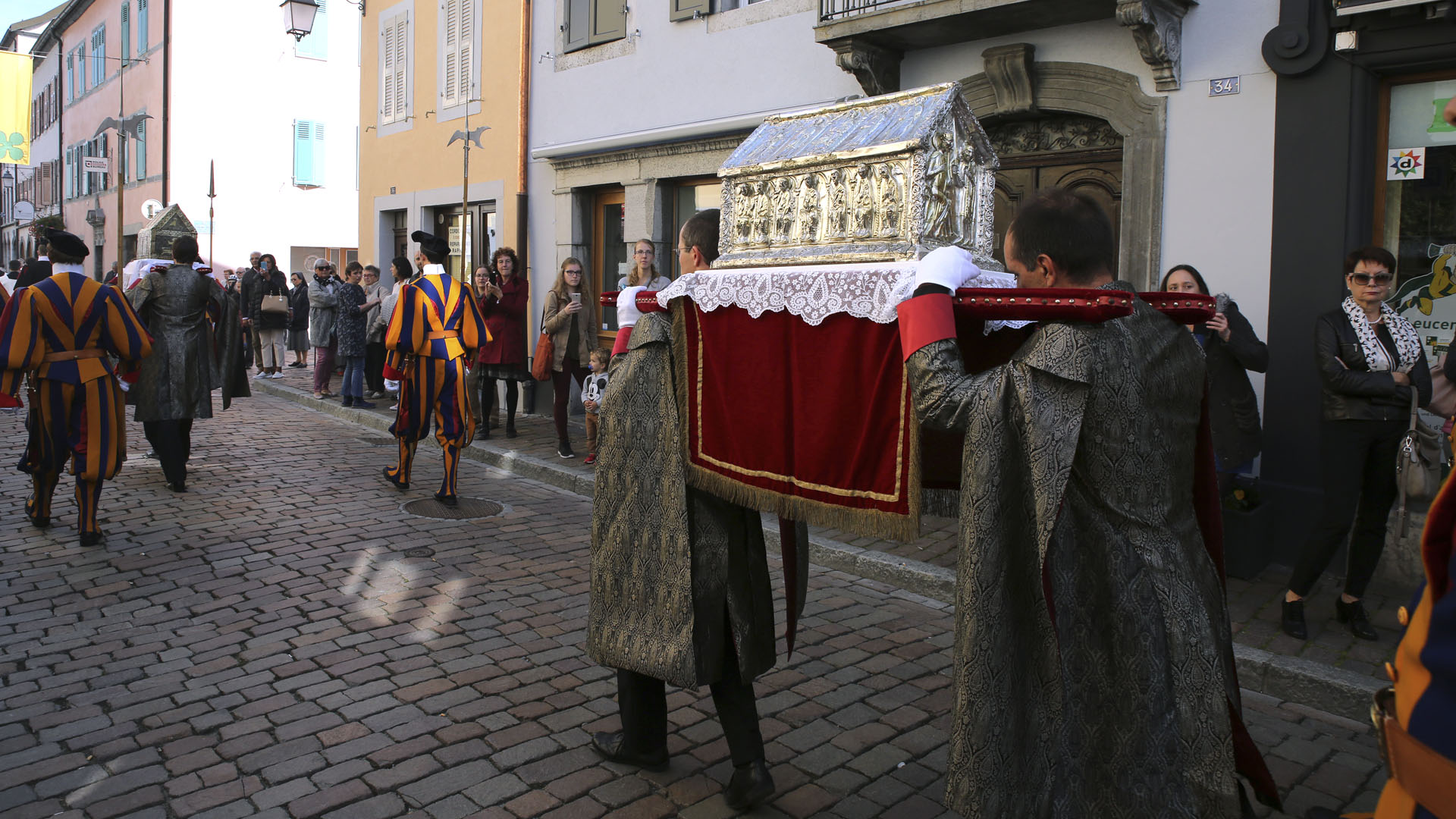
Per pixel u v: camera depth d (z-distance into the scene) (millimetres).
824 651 4426
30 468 5953
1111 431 1996
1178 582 2035
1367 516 4496
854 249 2463
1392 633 4582
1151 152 6344
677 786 3145
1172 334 2158
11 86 31000
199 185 25109
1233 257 6070
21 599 4844
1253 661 4211
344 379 11672
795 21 8414
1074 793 2039
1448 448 4309
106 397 5793
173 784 3096
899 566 5473
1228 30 6016
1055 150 7207
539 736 3482
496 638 4461
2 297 7625
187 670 4020
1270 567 5719
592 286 11141
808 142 2680
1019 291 1980
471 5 12227
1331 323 4469
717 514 2850
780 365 2539
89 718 3564
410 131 13727
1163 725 1980
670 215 10031
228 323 7609
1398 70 5449
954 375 1996
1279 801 2240
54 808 2943
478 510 7035
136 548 5777
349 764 3242
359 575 5352
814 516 2430
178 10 24531
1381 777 3408
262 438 9797
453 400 7078
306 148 26203
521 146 11438
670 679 2775
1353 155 5570
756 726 2969
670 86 9625
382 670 4059
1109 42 6590
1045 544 1900
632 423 2885
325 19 26219
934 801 3111
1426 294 5625
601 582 2963
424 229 13602
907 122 2424
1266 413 5938
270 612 4730
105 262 30359
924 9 6746
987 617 1952
